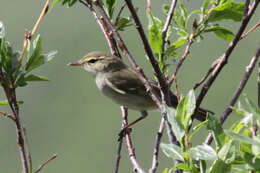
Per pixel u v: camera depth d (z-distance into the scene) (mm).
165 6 8500
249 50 18547
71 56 20250
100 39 20062
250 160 4484
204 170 4840
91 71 11836
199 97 6570
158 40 7238
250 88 17172
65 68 20438
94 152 20125
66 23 20312
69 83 20578
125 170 19688
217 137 4949
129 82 10992
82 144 20203
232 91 18359
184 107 5250
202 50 18766
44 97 20500
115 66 11539
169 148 5176
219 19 8086
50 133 20359
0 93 20359
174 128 5195
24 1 20359
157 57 7469
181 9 8352
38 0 20328
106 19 6207
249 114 4793
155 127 19453
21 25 20234
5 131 20250
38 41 6594
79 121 20281
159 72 6336
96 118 20500
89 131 20391
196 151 4816
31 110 20422
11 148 20156
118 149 7562
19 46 19703
